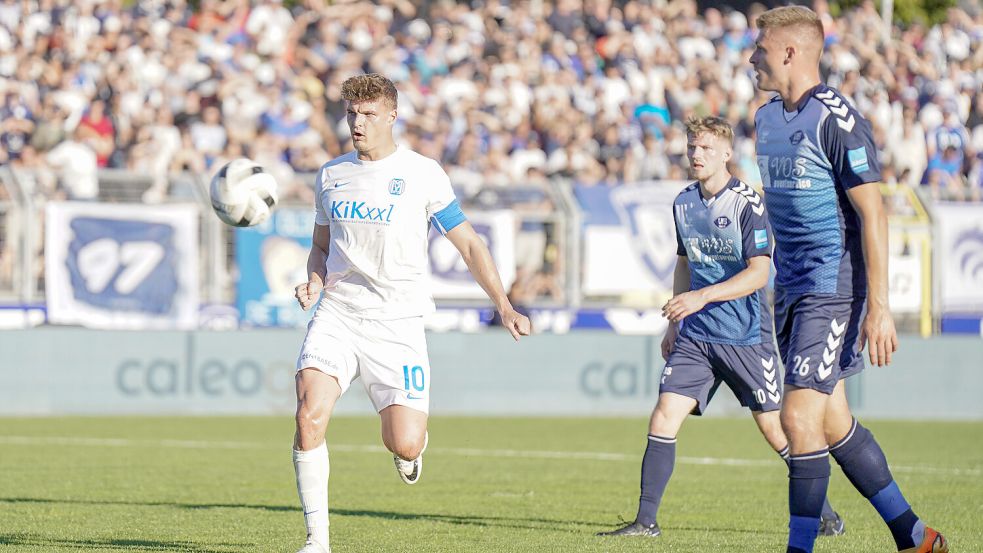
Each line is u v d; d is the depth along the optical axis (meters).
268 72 75.31
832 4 97.44
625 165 74.69
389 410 22.98
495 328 64.25
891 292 65.81
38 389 59.34
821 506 21.20
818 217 21.38
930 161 79.94
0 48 75.62
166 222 61.22
